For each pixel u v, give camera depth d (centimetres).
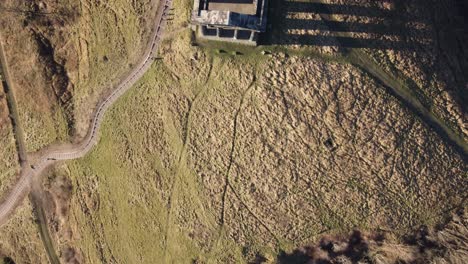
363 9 4269
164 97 4644
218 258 4544
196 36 4428
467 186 4316
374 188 4306
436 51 4388
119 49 4859
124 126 4878
